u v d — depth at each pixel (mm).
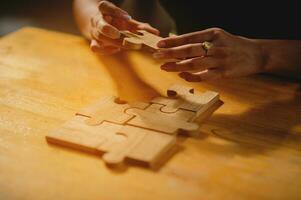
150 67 904
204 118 750
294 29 972
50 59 935
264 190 616
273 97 813
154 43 775
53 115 756
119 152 658
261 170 647
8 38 1032
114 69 896
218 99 801
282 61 833
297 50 841
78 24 1037
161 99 773
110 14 876
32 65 912
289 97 812
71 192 610
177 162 659
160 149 662
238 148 686
